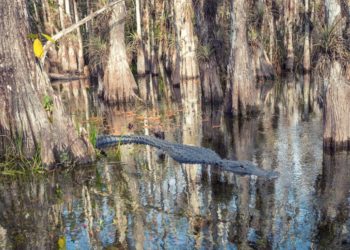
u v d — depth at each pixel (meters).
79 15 32.44
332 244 5.98
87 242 6.30
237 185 8.34
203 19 18.25
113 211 7.35
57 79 28.19
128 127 13.85
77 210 7.45
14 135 9.77
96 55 22.77
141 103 18.12
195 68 21.73
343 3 9.75
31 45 9.62
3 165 9.65
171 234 6.45
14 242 6.39
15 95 9.57
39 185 8.75
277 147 10.70
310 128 12.49
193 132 12.79
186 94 19.83
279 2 28.30
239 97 14.41
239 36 14.12
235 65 14.31
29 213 7.43
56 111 9.70
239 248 5.98
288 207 7.21
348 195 7.55
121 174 9.25
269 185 8.22
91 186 8.59
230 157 10.12
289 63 27.23
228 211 7.18
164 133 12.86
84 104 18.53
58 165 9.66
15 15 9.41
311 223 6.61
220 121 14.04
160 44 31.08
